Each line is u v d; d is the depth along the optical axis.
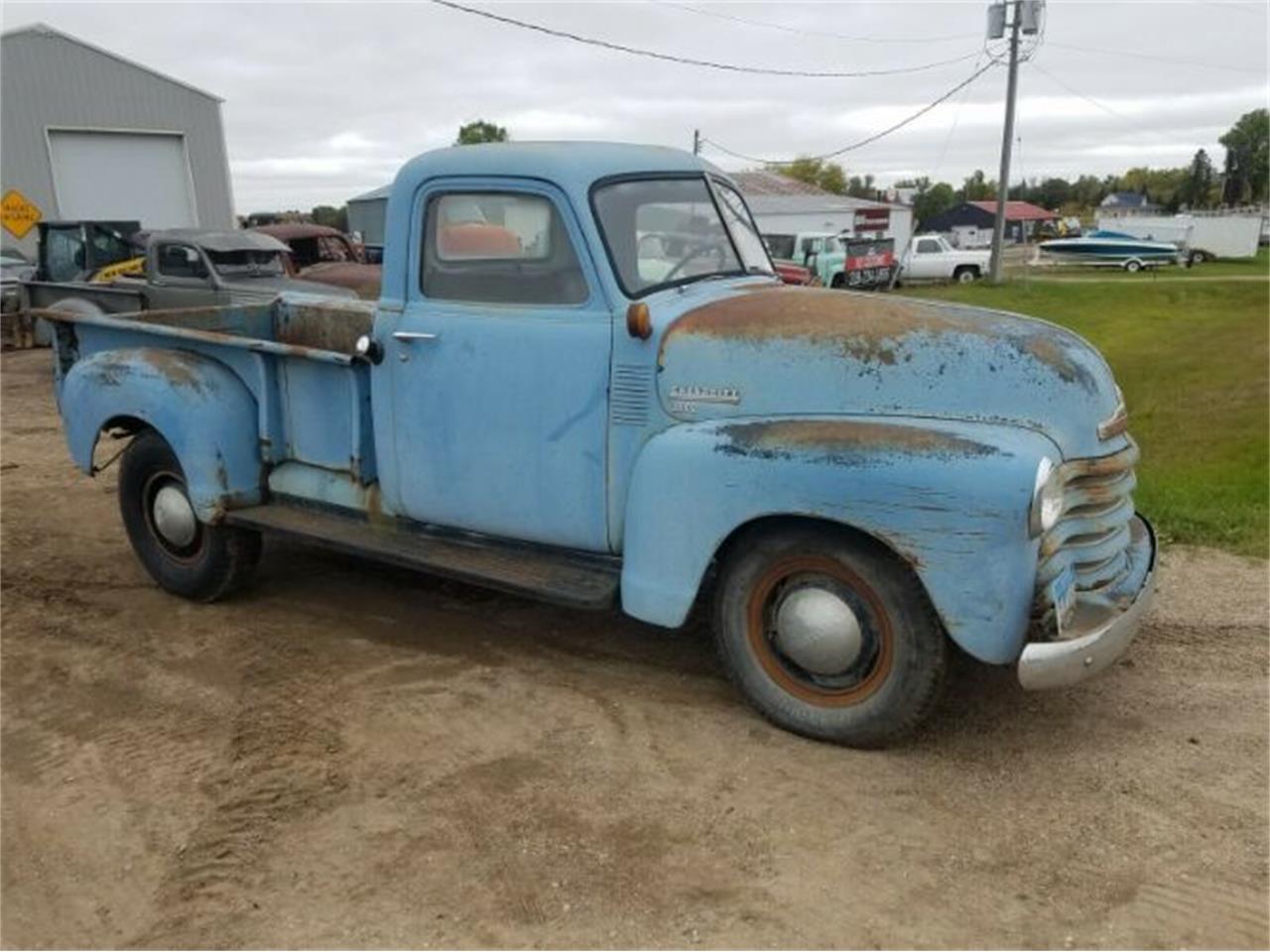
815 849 3.16
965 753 3.67
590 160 4.06
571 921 2.87
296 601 5.25
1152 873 3.03
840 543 3.51
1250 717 3.92
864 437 3.41
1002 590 3.22
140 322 5.34
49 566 5.84
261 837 3.27
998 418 3.48
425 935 2.83
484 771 3.62
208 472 4.89
